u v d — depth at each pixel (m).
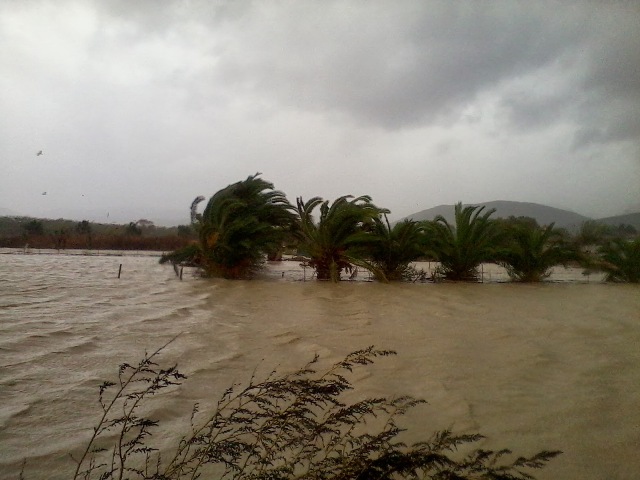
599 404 3.96
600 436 3.32
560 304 10.54
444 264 17.42
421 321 7.98
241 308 9.38
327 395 2.39
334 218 16.28
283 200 17.86
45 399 3.98
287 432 2.38
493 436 3.33
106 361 5.20
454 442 2.29
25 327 6.80
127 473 2.76
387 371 4.91
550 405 3.94
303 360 5.37
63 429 3.39
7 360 5.10
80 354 5.46
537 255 17.03
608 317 8.63
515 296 12.14
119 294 11.01
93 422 3.53
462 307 9.83
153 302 9.85
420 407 3.88
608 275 18.06
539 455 2.07
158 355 5.50
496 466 2.84
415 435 3.33
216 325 7.44
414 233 16.92
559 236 17.67
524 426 3.50
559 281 18.05
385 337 6.63
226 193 17.42
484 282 17.19
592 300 11.41
